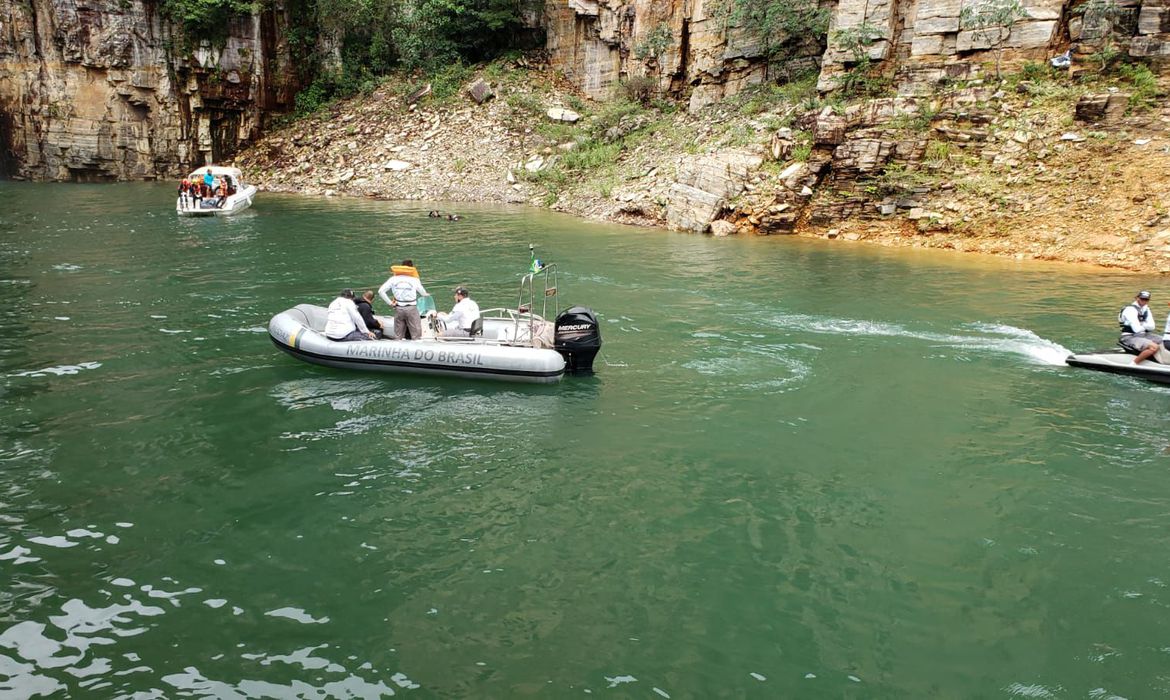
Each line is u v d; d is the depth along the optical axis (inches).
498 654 191.9
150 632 198.1
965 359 442.9
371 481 285.1
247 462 298.2
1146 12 842.2
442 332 428.5
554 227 970.1
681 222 971.3
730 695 179.3
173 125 1478.8
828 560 237.5
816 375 414.0
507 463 302.5
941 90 937.5
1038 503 275.3
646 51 1341.0
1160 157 778.8
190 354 428.8
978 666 190.2
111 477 282.4
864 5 1011.9
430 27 1540.4
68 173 1425.9
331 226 943.0
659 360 437.7
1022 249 778.8
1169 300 581.6
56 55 1376.7
